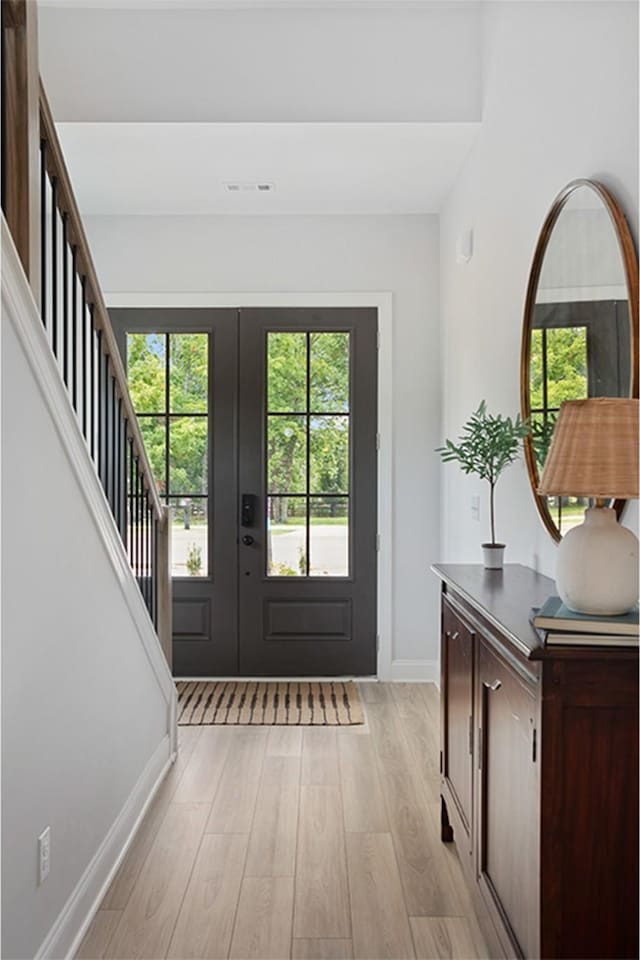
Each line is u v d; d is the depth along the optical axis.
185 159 3.80
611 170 2.02
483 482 3.50
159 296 4.64
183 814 2.85
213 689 4.49
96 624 2.32
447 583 2.55
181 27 3.42
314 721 3.92
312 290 4.64
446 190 4.25
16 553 1.73
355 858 2.54
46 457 1.91
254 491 4.69
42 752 1.87
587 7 2.18
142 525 3.34
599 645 1.52
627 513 1.91
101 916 2.21
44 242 2.18
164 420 4.70
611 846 1.53
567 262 2.31
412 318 4.64
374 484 4.68
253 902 2.28
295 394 4.69
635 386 1.85
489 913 1.97
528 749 1.63
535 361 2.61
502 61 3.09
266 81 3.42
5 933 1.65
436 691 4.45
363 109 3.43
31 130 2.00
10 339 1.69
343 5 3.43
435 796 3.02
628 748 1.53
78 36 3.41
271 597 4.70
